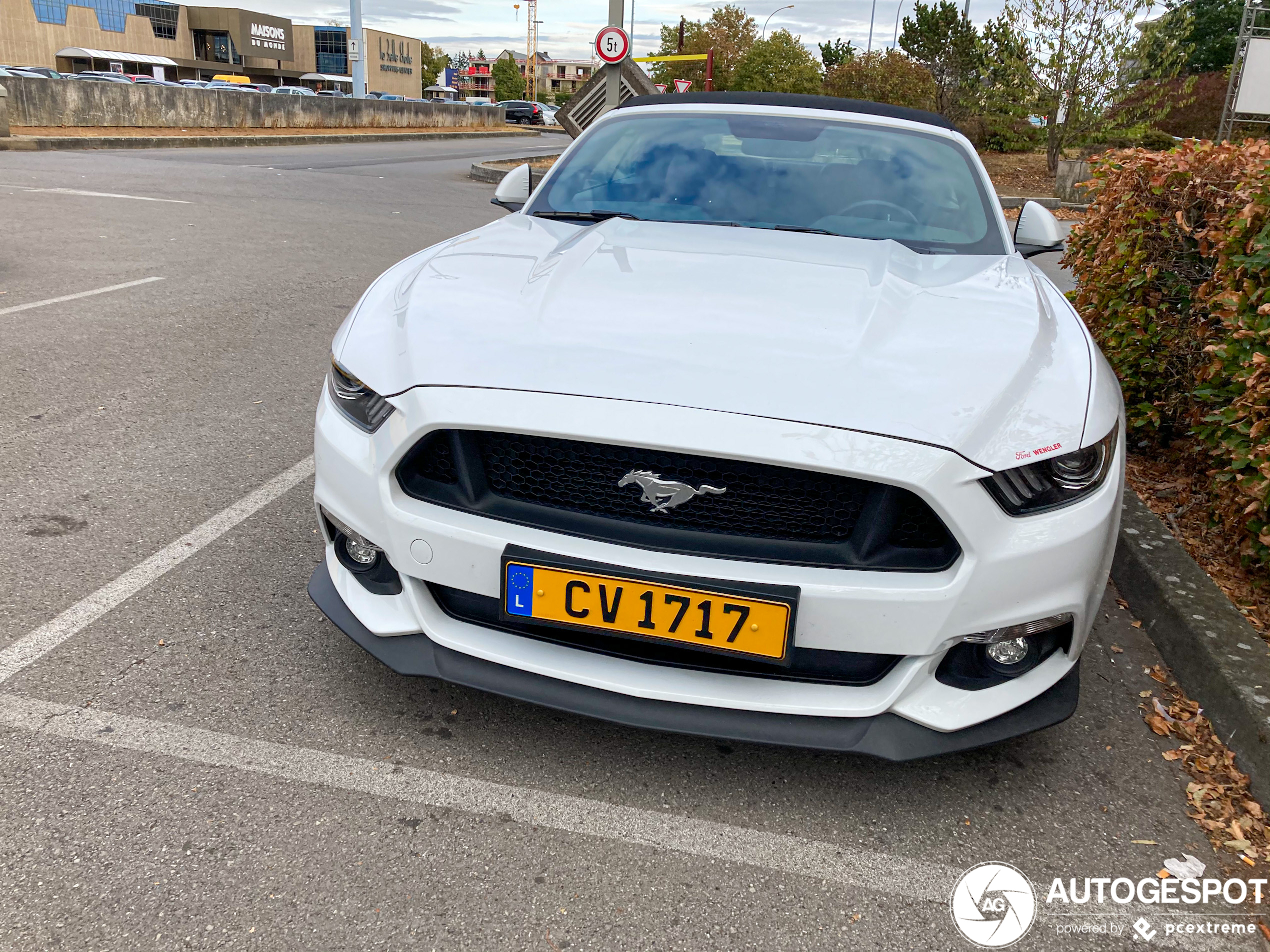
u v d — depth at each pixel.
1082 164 16.05
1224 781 2.21
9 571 2.73
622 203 3.09
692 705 1.93
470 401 1.86
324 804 1.93
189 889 1.69
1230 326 2.94
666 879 1.82
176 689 2.25
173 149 18.06
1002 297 2.35
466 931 1.66
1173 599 2.75
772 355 1.91
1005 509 1.82
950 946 1.72
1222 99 23.55
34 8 70.44
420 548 1.96
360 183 13.78
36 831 1.79
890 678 1.90
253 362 4.86
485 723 2.22
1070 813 2.08
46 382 4.34
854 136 3.35
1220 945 1.77
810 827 1.98
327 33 90.75
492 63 114.81
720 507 1.84
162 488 3.35
